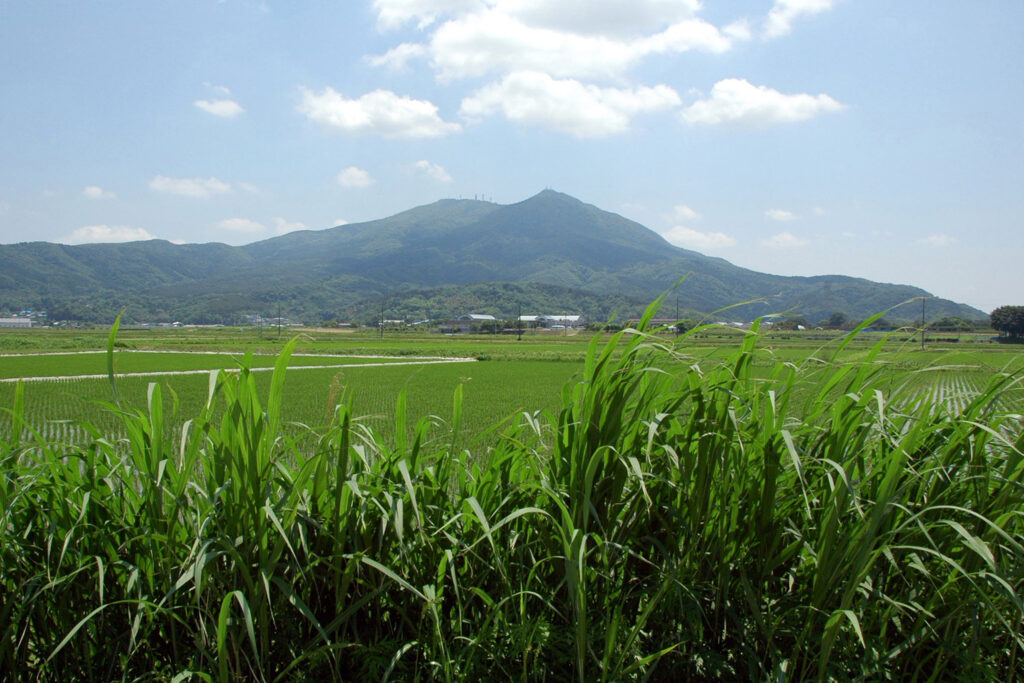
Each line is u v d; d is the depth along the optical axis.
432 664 2.16
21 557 2.43
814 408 2.57
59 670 2.41
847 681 2.07
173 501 2.29
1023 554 1.83
